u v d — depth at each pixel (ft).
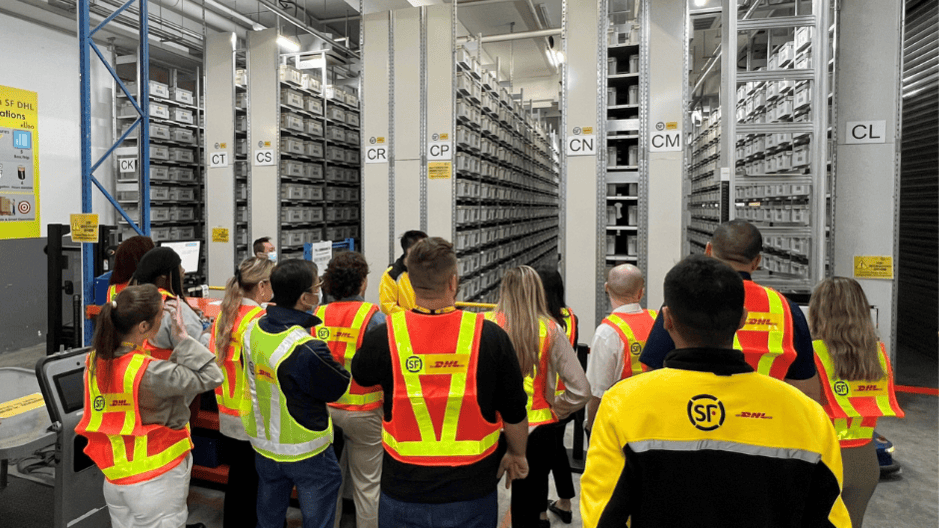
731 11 13.83
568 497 10.28
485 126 28.68
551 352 7.79
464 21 39.60
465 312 5.77
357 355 5.83
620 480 3.65
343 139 33.58
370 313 8.70
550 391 8.06
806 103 16.15
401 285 13.39
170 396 6.81
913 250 22.36
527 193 42.11
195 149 32.94
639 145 19.42
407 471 5.49
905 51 22.65
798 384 6.70
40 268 25.02
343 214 33.91
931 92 20.72
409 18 22.04
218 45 26.43
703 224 35.09
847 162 16.25
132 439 6.71
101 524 8.81
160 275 9.18
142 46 16.81
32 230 25.07
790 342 6.53
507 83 40.42
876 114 15.96
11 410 8.68
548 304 9.02
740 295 3.82
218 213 26.81
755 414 3.53
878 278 16.20
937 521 10.27
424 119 22.06
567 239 19.92
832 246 16.44
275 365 6.93
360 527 8.70
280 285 7.15
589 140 19.53
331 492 7.55
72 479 8.34
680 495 3.47
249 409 7.43
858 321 7.52
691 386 3.64
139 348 7.05
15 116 24.30
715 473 3.45
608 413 3.80
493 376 5.58
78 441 8.41
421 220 22.26
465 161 25.45
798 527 3.42
